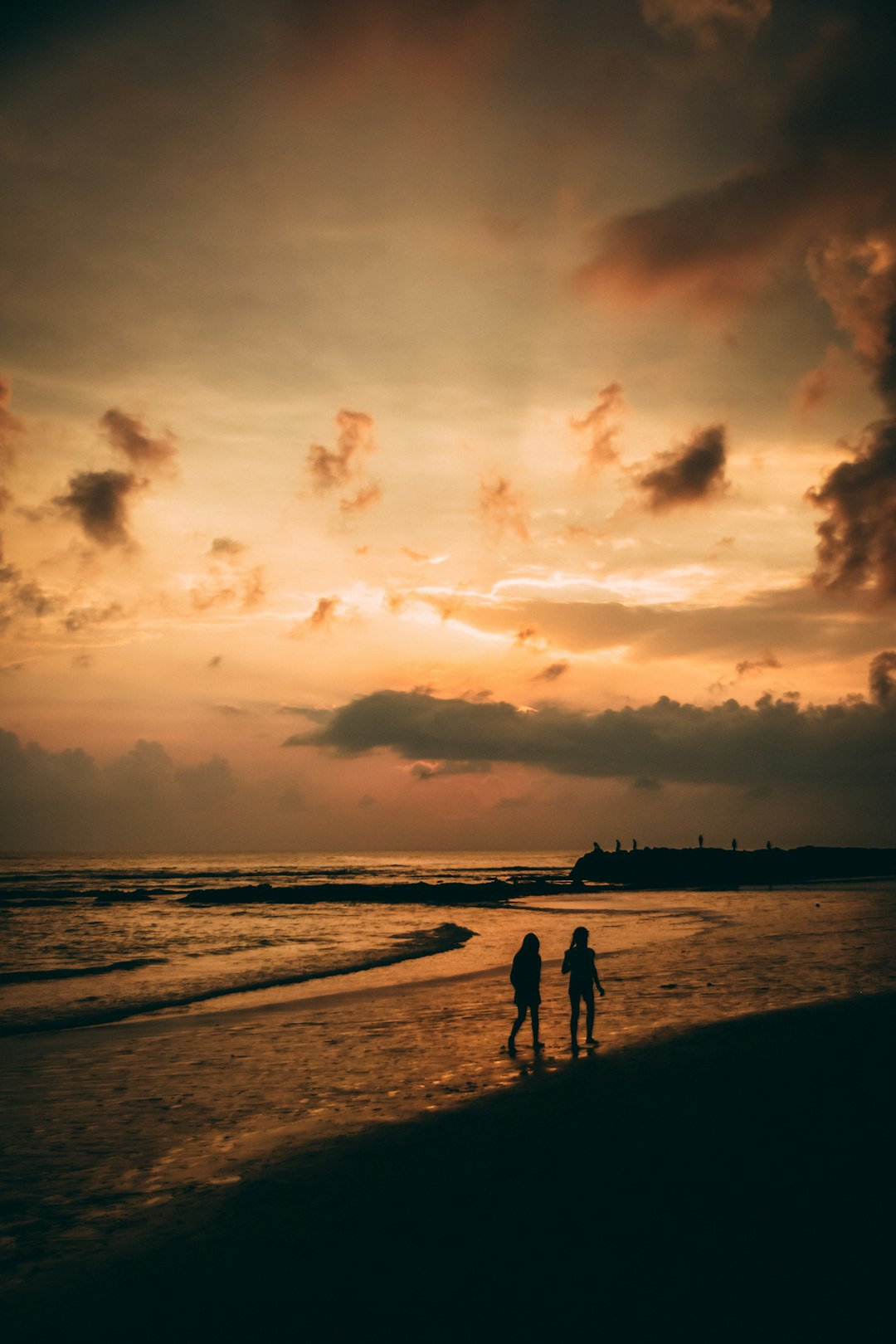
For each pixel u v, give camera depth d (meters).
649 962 22.41
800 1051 11.29
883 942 26.42
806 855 99.12
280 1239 6.38
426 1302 5.26
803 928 32.16
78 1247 6.42
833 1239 5.82
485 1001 17.50
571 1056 11.94
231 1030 14.90
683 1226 6.09
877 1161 7.24
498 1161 7.73
